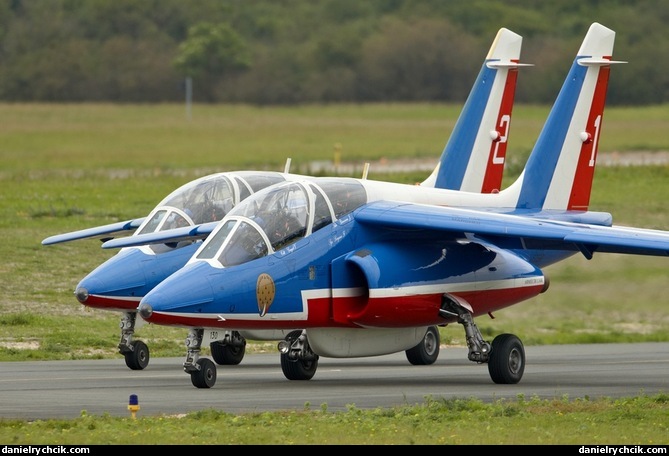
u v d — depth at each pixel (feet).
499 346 223.30
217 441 144.25
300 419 162.30
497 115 318.86
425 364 269.64
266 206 220.43
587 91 291.17
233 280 209.67
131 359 247.29
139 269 251.39
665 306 365.40
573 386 219.61
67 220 461.78
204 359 211.82
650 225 481.05
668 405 178.81
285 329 220.23
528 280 241.76
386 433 150.92
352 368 260.83
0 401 186.39
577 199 291.99
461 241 235.61
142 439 145.18
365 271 218.38
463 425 157.99
